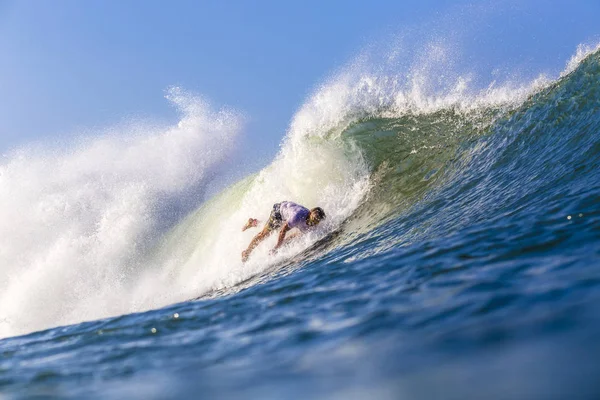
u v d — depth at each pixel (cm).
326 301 1350
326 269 1841
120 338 1395
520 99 3341
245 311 1428
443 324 934
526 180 2450
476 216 2156
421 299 1150
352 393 690
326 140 3662
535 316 857
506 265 1293
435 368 721
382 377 731
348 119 3747
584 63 3203
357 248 2478
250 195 3659
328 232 3089
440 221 2348
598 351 642
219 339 1188
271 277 2594
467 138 3306
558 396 540
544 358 664
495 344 768
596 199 1700
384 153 3503
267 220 3412
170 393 847
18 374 1170
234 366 946
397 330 960
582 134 2645
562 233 1455
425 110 3694
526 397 557
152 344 1264
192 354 1103
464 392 614
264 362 934
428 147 3409
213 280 3025
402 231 2481
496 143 3084
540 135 2912
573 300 896
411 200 3008
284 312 1329
